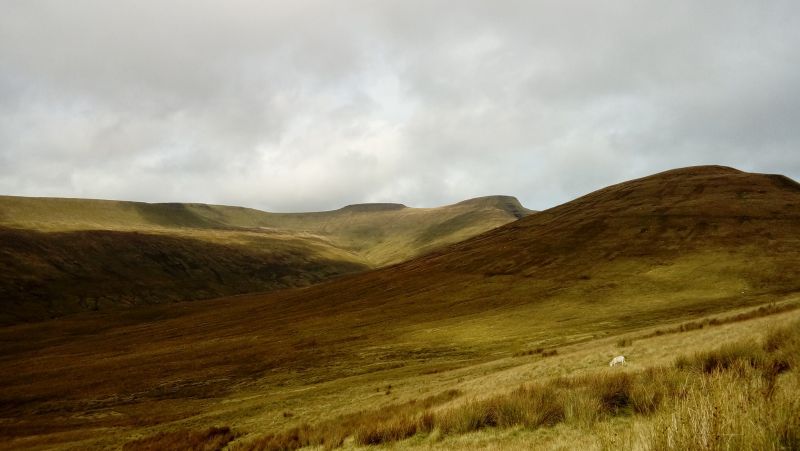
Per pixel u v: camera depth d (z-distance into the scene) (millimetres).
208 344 80250
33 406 52469
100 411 47656
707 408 5242
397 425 14344
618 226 96688
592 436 8383
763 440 4875
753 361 10961
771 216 82438
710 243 77000
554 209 140750
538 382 16797
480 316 66562
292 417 30766
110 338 108625
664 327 35750
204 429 30391
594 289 69062
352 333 69625
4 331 130375
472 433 11867
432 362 46375
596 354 25016
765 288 56281
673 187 114125
